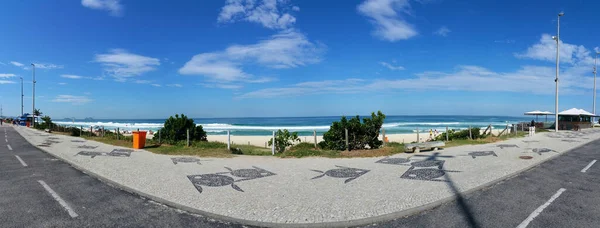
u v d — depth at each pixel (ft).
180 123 63.36
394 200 20.63
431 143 48.65
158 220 17.74
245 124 256.93
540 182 26.63
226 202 20.52
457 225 16.70
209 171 31.99
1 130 128.36
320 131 156.04
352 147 48.75
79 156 43.27
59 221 17.31
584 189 24.14
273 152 45.91
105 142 67.15
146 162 38.22
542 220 17.30
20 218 17.75
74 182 27.25
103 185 26.16
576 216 17.93
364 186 24.88
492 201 21.02
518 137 77.61
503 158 39.65
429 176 28.55
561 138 74.38
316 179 27.76
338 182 26.45
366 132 49.49
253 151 51.13
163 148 53.26
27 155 45.60
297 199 21.21
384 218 17.75
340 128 48.83
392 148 47.83
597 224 16.67
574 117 127.95
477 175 28.58
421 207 19.29
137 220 17.69
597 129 127.34
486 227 16.34
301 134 138.82
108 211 19.24
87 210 19.36
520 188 24.53
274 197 21.75
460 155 42.93
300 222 16.87
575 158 40.93
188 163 37.45
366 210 18.66
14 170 33.04
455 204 20.48
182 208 19.83
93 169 32.58
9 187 25.17
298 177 28.71
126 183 25.99
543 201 20.89
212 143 57.16
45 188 24.91
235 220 17.56
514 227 16.34
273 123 280.10
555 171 31.73
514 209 19.26
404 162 37.22
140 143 54.65
